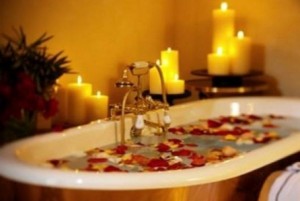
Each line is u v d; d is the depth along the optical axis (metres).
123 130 2.20
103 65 2.62
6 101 1.75
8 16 2.10
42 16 2.26
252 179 1.88
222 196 1.75
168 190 1.57
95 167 1.83
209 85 2.96
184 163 1.94
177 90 2.63
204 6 3.24
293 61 3.03
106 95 2.66
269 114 2.82
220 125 2.60
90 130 2.06
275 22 3.06
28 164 1.51
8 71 1.80
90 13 2.52
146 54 2.94
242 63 2.93
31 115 1.86
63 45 2.38
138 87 2.23
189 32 3.27
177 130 2.46
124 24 2.75
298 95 3.04
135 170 1.82
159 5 3.02
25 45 1.98
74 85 2.34
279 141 2.04
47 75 1.90
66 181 1.42
